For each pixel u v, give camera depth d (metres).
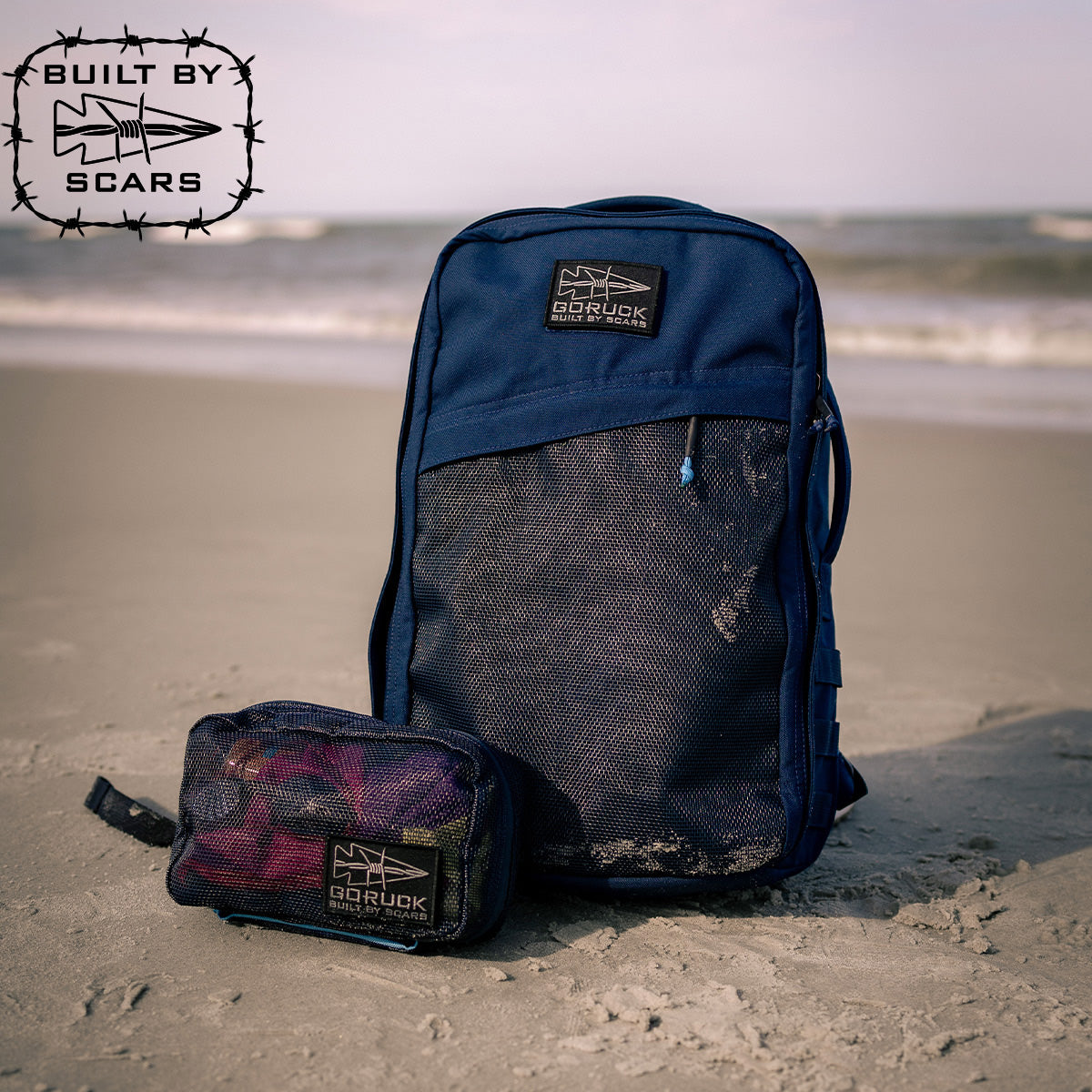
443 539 1.79
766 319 1.70
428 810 1.54
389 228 29.62
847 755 2.55
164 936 1.67
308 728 1.66
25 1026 1.43
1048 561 4.22
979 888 1.88
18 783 2.25
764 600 1.69
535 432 1.73
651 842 1.68
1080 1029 1.46
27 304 15.12
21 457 5.81
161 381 8.45
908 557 4.28
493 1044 1.40
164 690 2.81
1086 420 6.86
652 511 1.68
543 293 1.78
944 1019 1.48
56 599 3.58
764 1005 1.50
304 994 1.51
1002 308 12.35
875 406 7.48
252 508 4.80
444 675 1.77
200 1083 1.32
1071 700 2.89
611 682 1.67
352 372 9.12
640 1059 1.37
